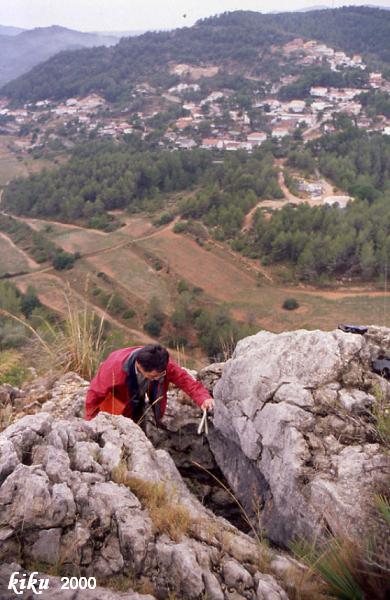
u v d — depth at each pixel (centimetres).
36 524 194
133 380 291
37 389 415
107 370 294
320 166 9306
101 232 7600
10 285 5188
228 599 189
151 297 4966
